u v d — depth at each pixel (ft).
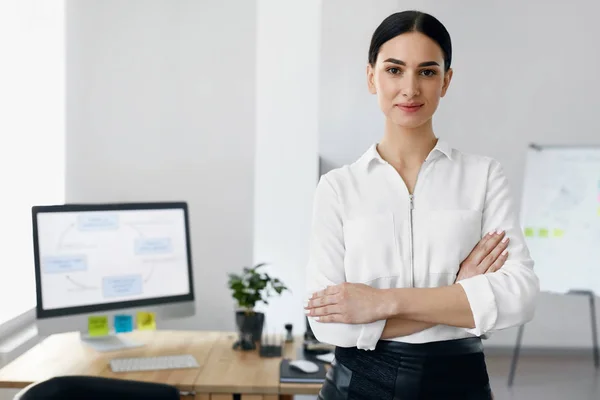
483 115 10.44
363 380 4.49
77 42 11.66
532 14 10.28
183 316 8.91
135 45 11.71
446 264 4.51
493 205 4.69
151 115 11.77
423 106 4.46
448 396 4.35
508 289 4.35
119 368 7.64
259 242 11.74
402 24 4.42
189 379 7.39
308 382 7.32
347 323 4.46
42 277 8.01
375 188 4.71
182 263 8.94
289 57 11.53
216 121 11.77
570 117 10.40
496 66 10.36
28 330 9.90
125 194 11.80
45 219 8.07
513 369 10.32
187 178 11.82
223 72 11.72
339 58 10.07
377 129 9.96
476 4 10.30
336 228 4.75
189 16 11.71
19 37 10.27
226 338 9.19
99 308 8.33
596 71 10.25
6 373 7.50
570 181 10.39
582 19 10.24
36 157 11.13
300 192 11.62
